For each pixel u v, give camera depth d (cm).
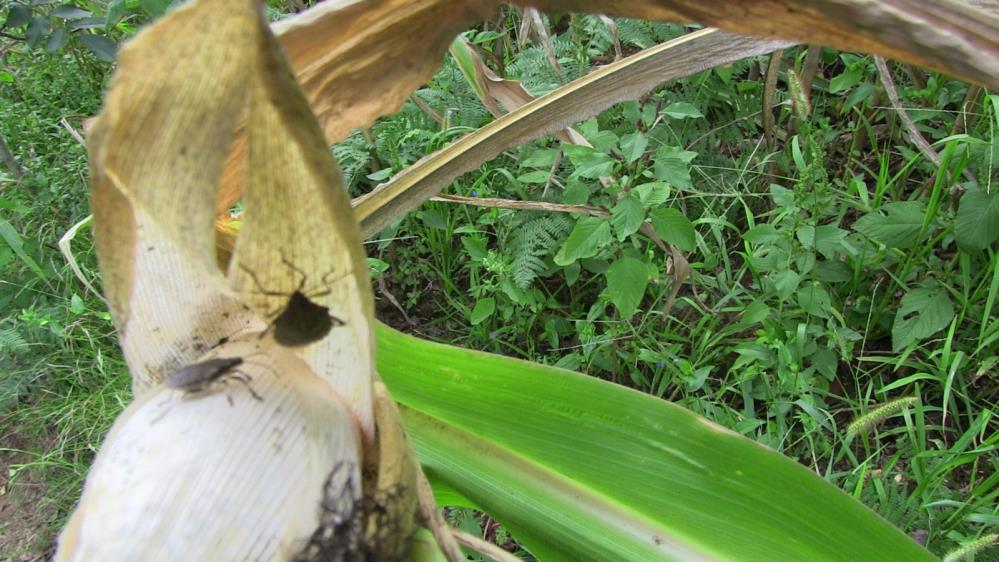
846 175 71
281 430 15
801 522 27
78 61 92
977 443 58
